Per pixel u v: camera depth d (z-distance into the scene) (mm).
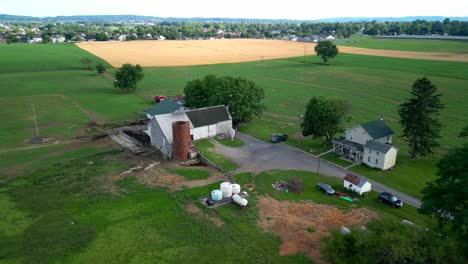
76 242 39719
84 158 64750
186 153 63156
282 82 142000
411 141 64312
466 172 33094
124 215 45156
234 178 56188
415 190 52469
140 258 37062
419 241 29859
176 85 134750
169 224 43156
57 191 51719
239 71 169500
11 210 46531
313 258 36875
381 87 130000
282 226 42562
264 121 89000
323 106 67625
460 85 128750
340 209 46688
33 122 86562
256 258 37062
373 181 55375
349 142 66250
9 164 61844
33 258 37188
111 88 129625
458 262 28609
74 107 101188
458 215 31734
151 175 57000
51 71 163500
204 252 38031
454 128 82750
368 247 30375
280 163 62375
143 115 93750
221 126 76438
